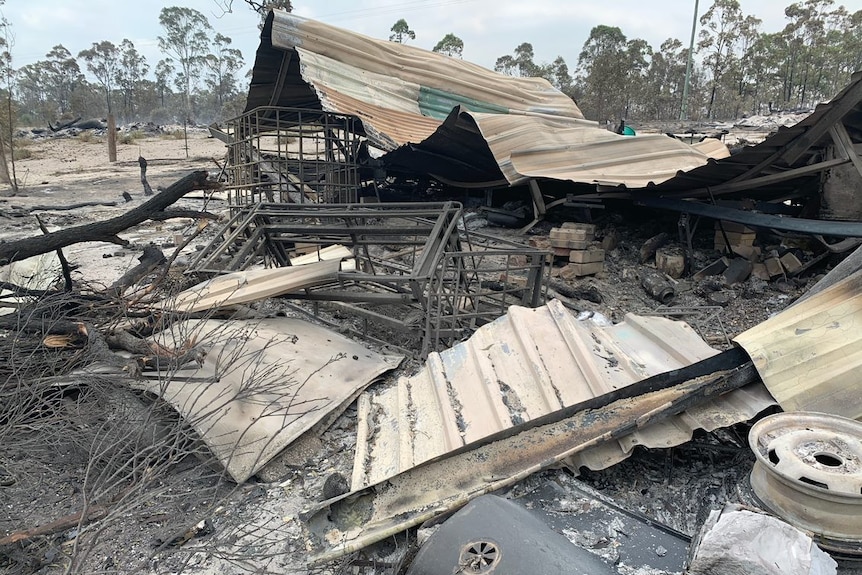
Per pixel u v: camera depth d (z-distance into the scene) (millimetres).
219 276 5145
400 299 5031
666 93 52625
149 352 3844
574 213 9430
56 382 3414
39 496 3234
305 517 2723
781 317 3285
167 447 3264
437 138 9398
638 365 3346
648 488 2922
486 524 2043
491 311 5785
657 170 8875
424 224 6496
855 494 1914
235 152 10062
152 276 5461
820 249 7090
